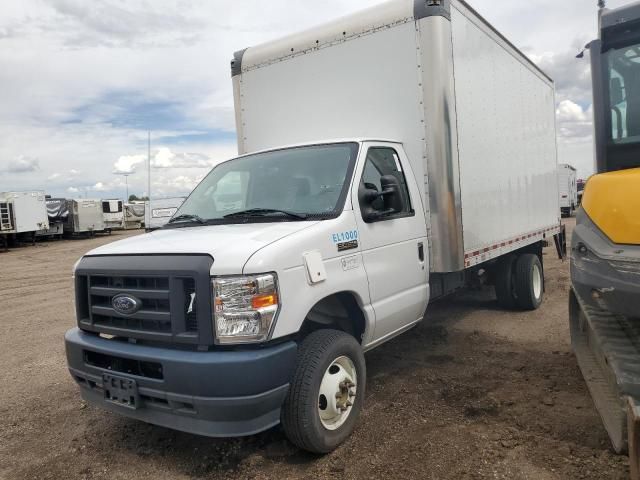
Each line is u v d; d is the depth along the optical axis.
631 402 2.70
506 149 6.64
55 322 8.77
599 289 3.15
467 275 6.66
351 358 3.91
